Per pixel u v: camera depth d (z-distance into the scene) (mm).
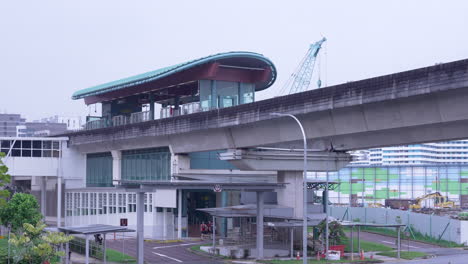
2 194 58781
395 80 48375
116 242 75938
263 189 60375
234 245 68750
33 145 96938
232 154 67375
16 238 49438
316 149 63875
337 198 160000
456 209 131625
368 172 156000
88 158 104562
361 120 53812
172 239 79188
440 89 45000
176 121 78125
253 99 91875
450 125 48875
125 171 95188
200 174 83750
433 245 80625
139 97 109000
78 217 99938
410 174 150000
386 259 62281
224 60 87312
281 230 70188
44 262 48750
